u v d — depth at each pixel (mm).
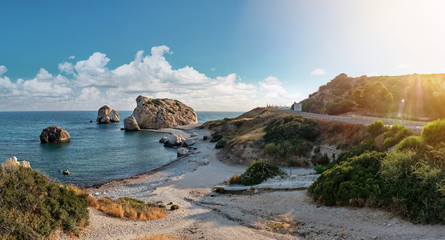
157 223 14852
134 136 93000
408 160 14930
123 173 40062
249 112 110000
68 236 11305
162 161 48844
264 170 28000
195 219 15672
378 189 14039
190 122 150125
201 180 31797
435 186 11789
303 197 18250
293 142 38969
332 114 63625
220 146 56812
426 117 44906
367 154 18156
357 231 11281
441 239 9297
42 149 61750
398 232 10539
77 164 45906
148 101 135875
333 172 17531
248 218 15086
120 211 15719
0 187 10891
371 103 57250
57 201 12703
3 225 9344
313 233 11750
